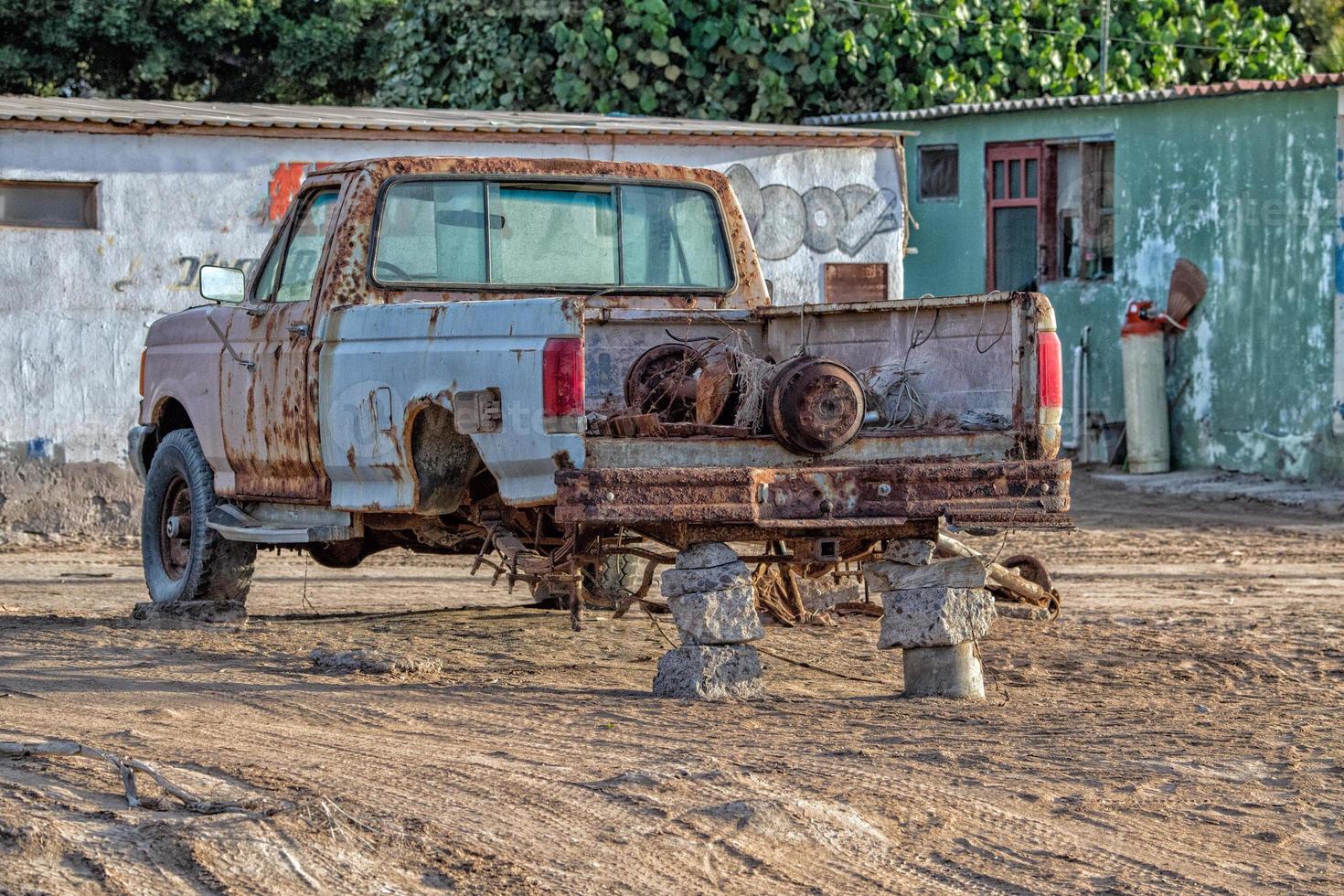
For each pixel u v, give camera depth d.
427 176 14.84
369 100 53.03
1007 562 17.78
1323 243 31.08
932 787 9.57
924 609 12.56
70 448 25.23
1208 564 22.72
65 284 25.02
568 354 11.74
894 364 13.96
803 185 29.67
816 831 8.61
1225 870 8.41
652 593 19.16
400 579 21.22
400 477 13.50
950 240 36.94
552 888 7.66
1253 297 32.38
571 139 27.55
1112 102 33.94
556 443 11.77
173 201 25.50
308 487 14.66
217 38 49.75
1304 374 31.48
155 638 15.23
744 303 16.22
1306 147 31.27
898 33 38.75
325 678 13.22
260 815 8.34
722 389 12.85
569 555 12.30
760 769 9.84
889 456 12.80
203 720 11.36
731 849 8.30
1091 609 18.41
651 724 11.33
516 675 13.63
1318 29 45.94
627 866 8.01
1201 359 33.50
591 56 37.53
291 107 29.75
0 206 24.69
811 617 16.59
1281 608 18.52
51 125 24.52
